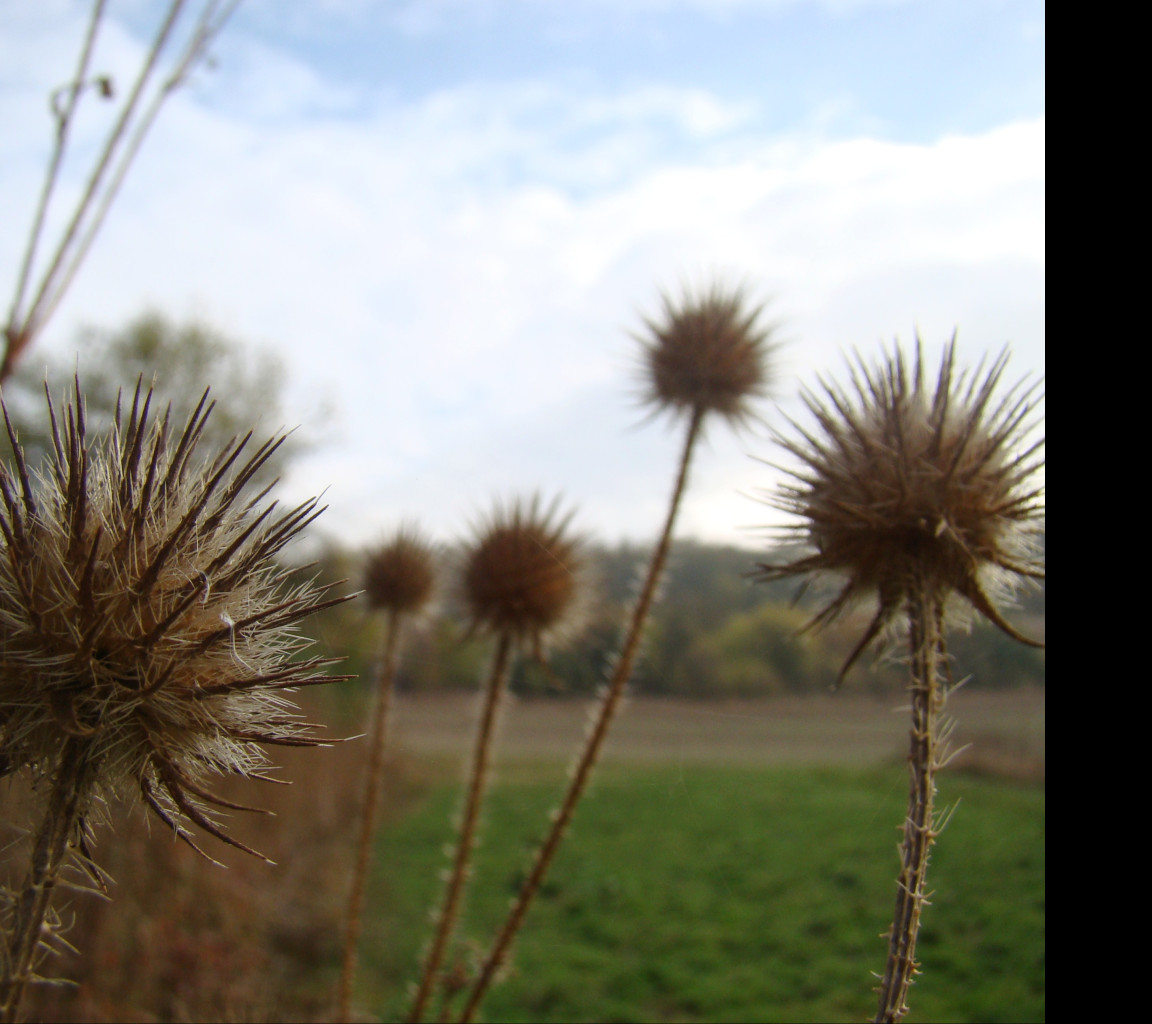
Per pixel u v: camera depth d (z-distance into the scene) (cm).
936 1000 554
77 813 135
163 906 530
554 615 396
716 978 671
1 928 131
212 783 158
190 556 147
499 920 838
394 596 442
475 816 378
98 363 1205
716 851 892
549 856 331
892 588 202
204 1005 444
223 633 137
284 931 680
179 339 1242
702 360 375
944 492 195
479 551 400
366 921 754
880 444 200
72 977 446
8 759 132
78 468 135
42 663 130
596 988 672
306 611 143
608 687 344
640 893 848
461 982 356
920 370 213
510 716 1593
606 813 1085
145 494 142
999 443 195
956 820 767
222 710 142
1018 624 217
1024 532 202
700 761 1158
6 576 136
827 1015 598
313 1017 520
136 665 135
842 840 878
